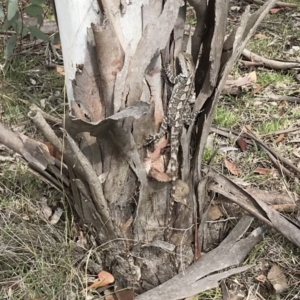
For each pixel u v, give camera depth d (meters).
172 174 1.23
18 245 1.36
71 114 1.07
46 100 1.97
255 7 2.82
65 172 1.28
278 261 1.40
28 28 1.98
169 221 1.29
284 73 2.26
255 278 1.37
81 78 1.10
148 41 1.05
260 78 2.18
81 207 1.28
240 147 1.80
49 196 1.54
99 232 1.30
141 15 1.07
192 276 1.31
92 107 1.13
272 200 1.53
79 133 1.16
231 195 1.37
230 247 1.38
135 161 1.18
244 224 1.42
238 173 1.70
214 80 1.19
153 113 1.18
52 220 1.46
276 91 2.13
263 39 2.48
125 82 1.08
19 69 2.10
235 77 2.20
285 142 1.86
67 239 1.38
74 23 1.09
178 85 1.22
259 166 1.74
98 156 1.20
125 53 1.06
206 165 1.43
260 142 1.77
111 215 1.26
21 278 1.28
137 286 1.34
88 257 1.28
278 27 2.62
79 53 1.11
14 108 1.88
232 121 1.93
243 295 1.34
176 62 1.23
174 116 1.21
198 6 1.15
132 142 1.15
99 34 1.02
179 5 1.04
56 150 1.18
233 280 1.36
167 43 1.17
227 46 1.19
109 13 1.03
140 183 1.21
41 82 2.09
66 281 1.27
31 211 1.48
